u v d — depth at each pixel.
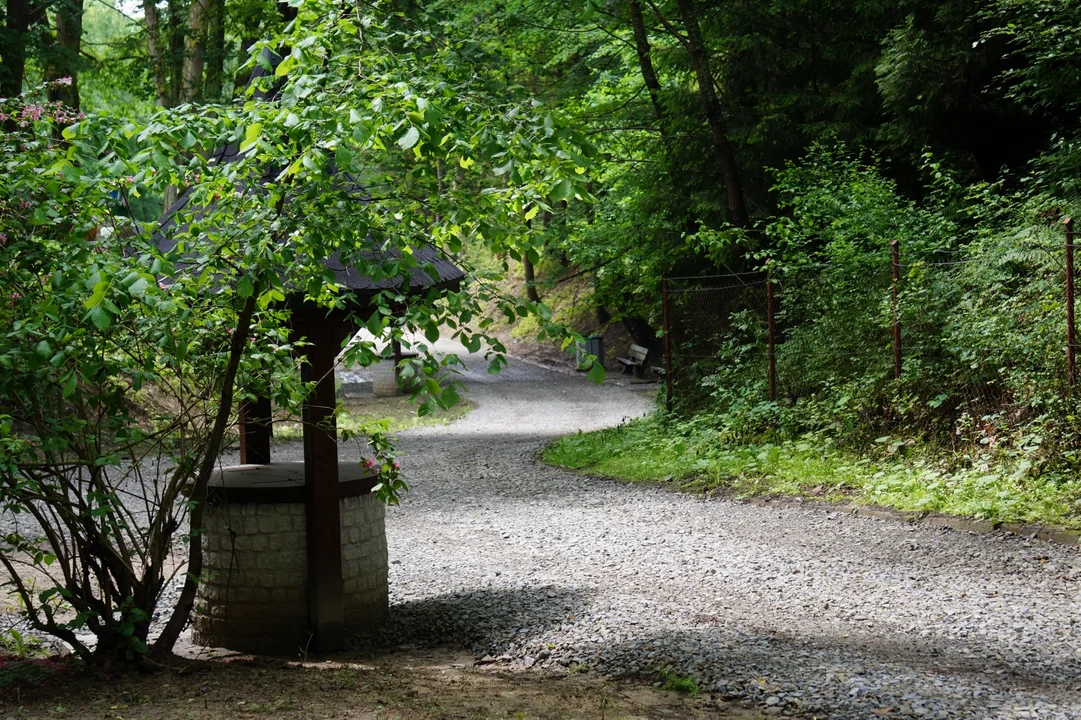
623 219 19.22
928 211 13.91
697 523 9.66
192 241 4.71
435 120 3.92
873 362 12.26
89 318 4.08
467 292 4.54
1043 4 11.83
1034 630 5.82
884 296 12.25
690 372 16.20
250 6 20.69
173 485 5.41
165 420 6.13
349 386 27.92
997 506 8.70
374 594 6.76
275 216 4.52
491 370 4.21
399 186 4.87
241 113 4.42
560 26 18.80
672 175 17.59
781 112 16.89
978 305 11.14
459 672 5.51
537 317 4.29
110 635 5.30
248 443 7.40
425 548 9.39
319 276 4.70
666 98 17.44
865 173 14.45
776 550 8.34
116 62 23.27
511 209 4.54
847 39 16.83
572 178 4.09
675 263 17.86
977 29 14.48
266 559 6.36
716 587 7.22
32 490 5.06
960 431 10.54
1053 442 9.45
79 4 21.44
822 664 5.08
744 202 16.86
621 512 10.55
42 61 19.11
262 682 4.97
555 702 4.59
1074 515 8.28
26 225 4.58
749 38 16.59
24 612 5.51
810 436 12.18
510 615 6.77
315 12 4.59
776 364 13.95
